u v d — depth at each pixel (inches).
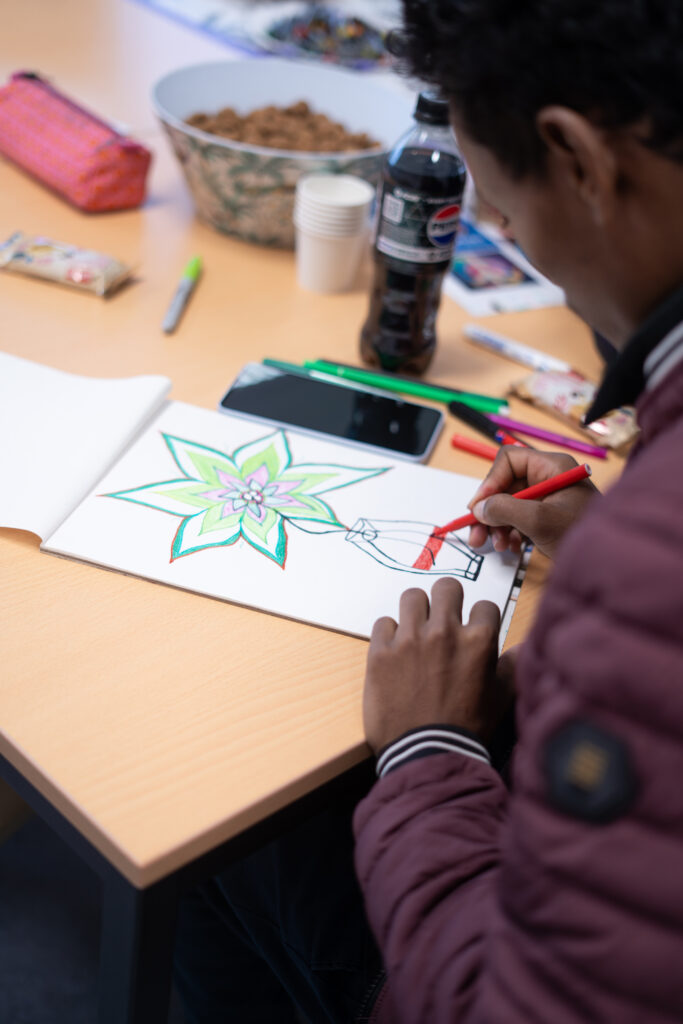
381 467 31.0
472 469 32.2
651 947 14.3
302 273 41.5
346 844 29.4
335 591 25.8
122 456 29.5
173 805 20.0
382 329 36.0
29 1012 44.4
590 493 28.2
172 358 35.3
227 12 68.6
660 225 16.9
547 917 15.2
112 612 24.5
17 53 56.9
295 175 40.6
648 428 18.1
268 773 21.0
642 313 18.9
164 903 20.2
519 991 15.6
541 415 36.1
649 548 14.2
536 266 20.6
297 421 32.5
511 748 28.6
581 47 15.6
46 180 44.9
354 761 22.3
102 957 22.2
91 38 61.2
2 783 33.6
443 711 22.2
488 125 18.1
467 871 19.5
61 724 21.4
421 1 18.6
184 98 46.6
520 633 26.0
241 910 30.5
